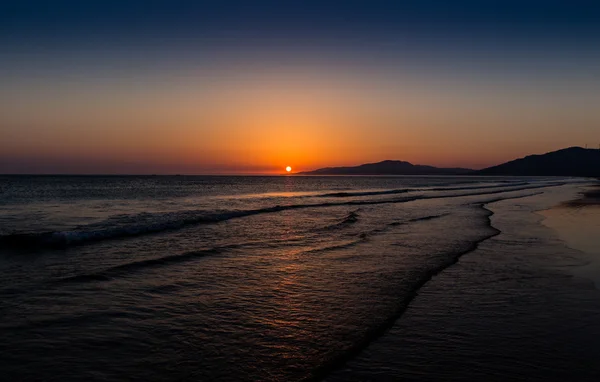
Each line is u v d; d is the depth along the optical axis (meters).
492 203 34.53
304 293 8.49
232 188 75.44
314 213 25.88
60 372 5.11
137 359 5.48
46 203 34.44
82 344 5.91
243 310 7.43
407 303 7.86
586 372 5.18
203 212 25.73
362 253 12.70
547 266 10.91
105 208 29.56
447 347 5.91
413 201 37.41
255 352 5.72
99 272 9.84
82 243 13.98
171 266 10.71
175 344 5.96
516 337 6.26
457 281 9.43
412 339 6.18
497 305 7.75
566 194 48.81
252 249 13.28
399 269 10.59
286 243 14.47
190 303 7.77
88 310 7.27
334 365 5.35
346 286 9.02
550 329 6.57
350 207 30.73
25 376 4.98
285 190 67.81
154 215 23.72
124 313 7.16
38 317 6.88
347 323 6.83
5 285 8.69
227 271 10.27
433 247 13.71
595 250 13.18
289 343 6.03
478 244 14.27
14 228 18.42
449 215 24.41
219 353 5.68
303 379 4.99
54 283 8.88
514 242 14.69
